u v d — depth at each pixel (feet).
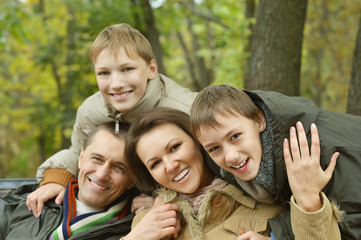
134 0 18.98
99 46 6.77
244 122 5.00
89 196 7.09
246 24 19.90
